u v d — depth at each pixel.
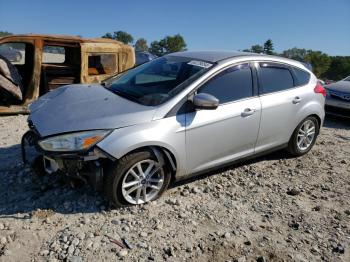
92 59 8.16
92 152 3.46
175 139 3.86
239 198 4.31
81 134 3.48
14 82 7.11
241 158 4.70
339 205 4.34
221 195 4.33
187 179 4.62
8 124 6.62
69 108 3.88
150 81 4.43
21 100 7.36
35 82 7.42
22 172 4.45
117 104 3.90
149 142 3.66
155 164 3.83
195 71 4.28
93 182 3.57
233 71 4.47
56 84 7.82
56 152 3.47
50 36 7.59
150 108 3.81
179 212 3.87
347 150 6.32
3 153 5.09
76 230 3.43
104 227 3.51
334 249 3.51
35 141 3.66
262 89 4.77
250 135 4.64
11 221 3.49
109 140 3.50
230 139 4.41
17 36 7.30
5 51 7.80
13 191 4.05
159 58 5.13
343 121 8.77
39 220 3.54
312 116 5.55
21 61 8.10
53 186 4.17
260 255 3.33
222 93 4.32
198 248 3.35
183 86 4.07
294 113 5.17
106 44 8.23
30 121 3.97
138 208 3.85
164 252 3.26
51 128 3.58
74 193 4.04
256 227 3.75
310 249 3.48
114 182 3.63
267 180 4.84
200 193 4.32
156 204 3.97
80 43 7.81
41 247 3.18
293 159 5.62
